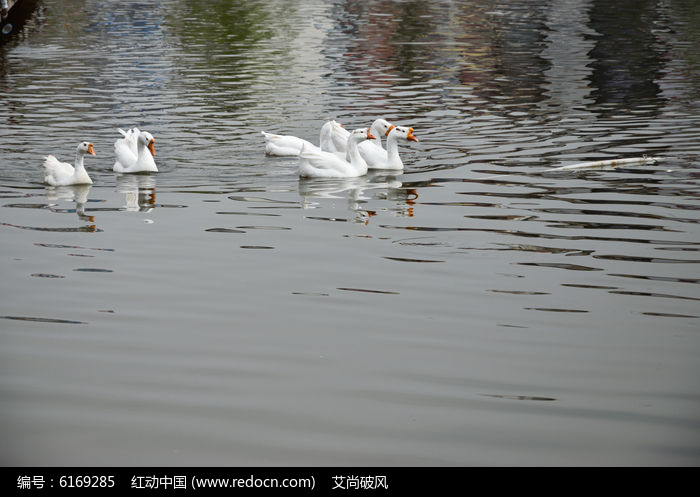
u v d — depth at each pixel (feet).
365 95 107.55
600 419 32.22
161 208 60.03
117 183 67.72
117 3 209.05
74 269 47.34
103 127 88.58
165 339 38.70
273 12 193.88
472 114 96.02
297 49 144.15
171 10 196.13
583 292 44.11
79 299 43.16
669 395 33.88
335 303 42.83
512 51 141.79
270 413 32.60
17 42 151.02
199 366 36.19
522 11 194.29
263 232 54.29
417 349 37.88
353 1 216.13
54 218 57.52
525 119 92.79
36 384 34.55
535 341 38.60
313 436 31.17
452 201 61.62
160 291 44.29
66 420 32.04
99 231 54.44
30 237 53.11
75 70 123.03
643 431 31.45
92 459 29.78
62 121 91.25
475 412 32.73
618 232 53.93
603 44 147.23
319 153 69.77
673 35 156.04
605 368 36.11
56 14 188.96
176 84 113.19
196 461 29.71
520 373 35.73
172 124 90.17
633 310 41.88
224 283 45.44
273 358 36.99
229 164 74.18
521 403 33.35
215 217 57.72
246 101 102.94
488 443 30.76
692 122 89.76
